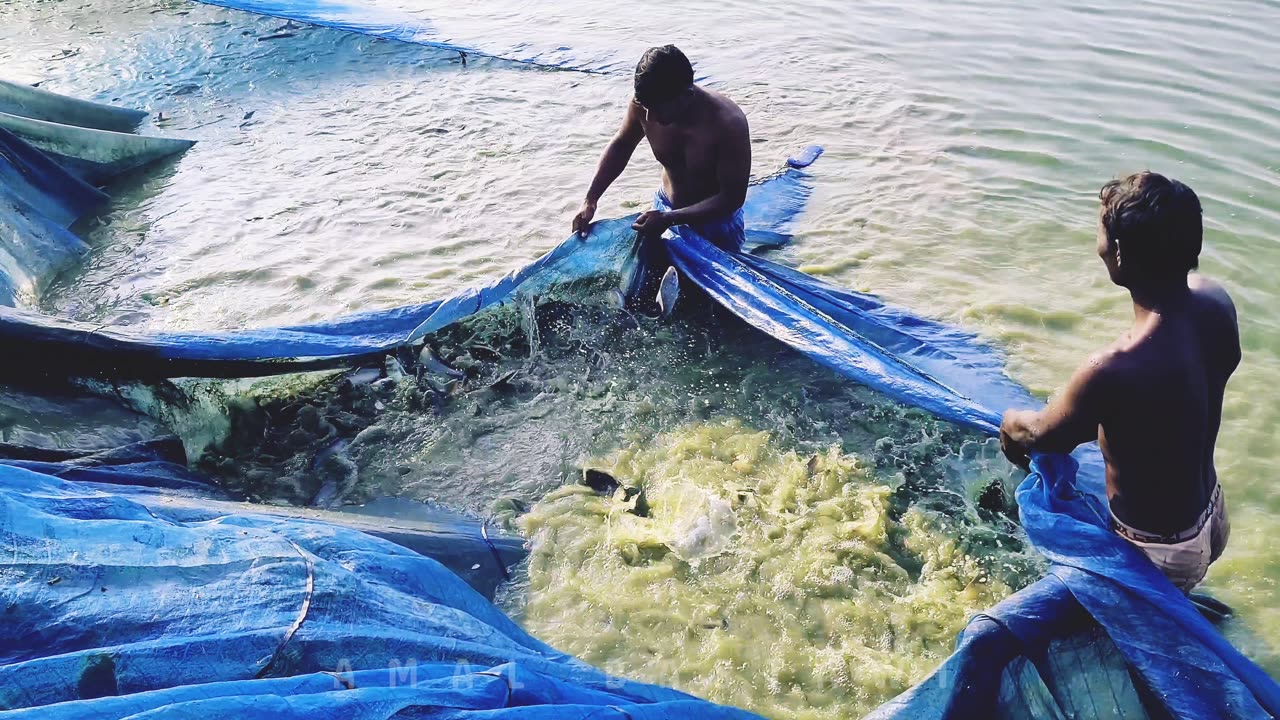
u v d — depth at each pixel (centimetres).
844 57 860
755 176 670
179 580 272
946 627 340
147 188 689
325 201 661
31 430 420
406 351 483
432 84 846
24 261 571
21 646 248
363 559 308
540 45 918
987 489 402
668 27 956
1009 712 274
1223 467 399
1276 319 495
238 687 234
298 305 547
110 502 306
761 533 382
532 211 640
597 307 517
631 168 695
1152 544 297
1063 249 575
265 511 352
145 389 436
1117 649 279
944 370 458
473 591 324
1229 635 326
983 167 670
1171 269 267
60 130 669
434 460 435
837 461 418
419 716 236
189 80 867
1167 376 270
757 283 480
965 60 837
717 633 341
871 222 612
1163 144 675
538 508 403
